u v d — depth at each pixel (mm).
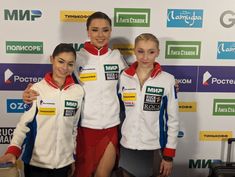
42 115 1672
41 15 2047
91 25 1788
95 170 1932
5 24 2041
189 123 2264
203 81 2209
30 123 1691
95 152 1893
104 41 1817
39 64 2117
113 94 1857
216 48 2164
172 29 2121
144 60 1729
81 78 1844
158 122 1817
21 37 2068
